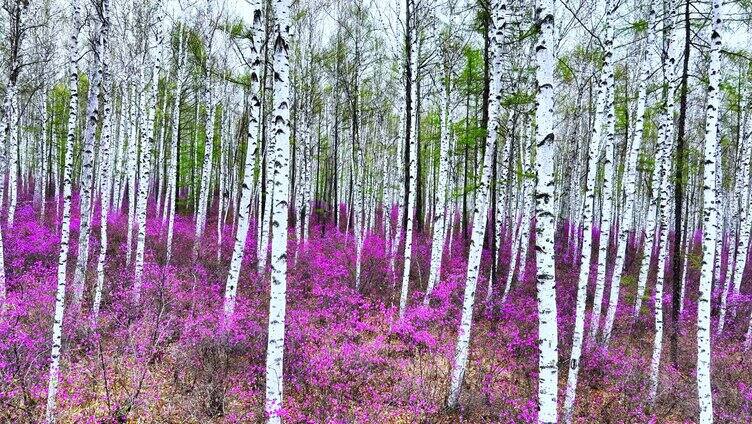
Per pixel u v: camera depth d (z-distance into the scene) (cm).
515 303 1414
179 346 876
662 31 1201
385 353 1013
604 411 841
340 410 730
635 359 1081
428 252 2002
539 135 507
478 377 918
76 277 952
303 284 1454
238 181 2728
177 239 1867
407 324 1143
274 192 608
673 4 1080
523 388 892
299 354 905
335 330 1092
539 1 509
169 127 2784
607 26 937
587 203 841
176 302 1120
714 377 1027
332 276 1522
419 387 836
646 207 2858
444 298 1392
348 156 3509
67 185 665
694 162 1554
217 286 1301
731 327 1433
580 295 802
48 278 1178
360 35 1916
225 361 834
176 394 733
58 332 626
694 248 2714
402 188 1592
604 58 942
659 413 881
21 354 749
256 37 1065
